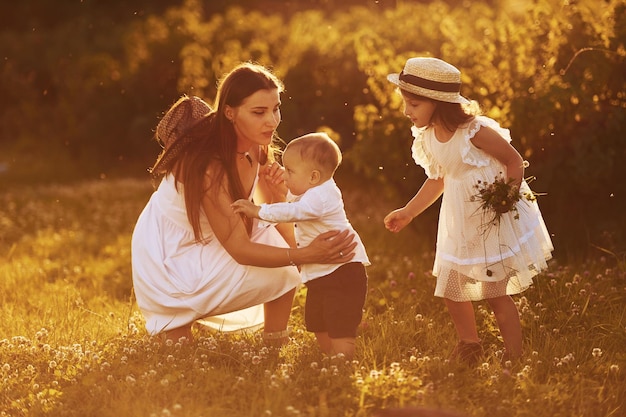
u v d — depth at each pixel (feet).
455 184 24.08
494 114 39.96
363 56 47.39
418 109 23.99
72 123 94.79
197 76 77.77
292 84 64.23
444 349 24.99
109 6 153.38
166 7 148.46
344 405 19.26
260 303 25.23
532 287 30.37
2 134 116.26
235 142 24.52
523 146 39.86
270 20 85.46
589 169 39.06
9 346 24.76
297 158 23.31
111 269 42.88
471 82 42.45
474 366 23.20
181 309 25.03
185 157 24.70
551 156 40.16
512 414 19.19
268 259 23.82
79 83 96.12
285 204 23.06
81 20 134.31
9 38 124.98
